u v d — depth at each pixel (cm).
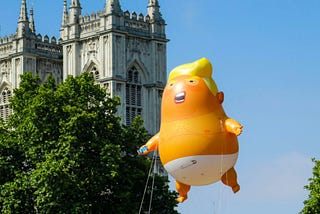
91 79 10994
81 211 9894
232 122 6338
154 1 17000
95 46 16588
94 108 10762
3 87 17475
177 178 6462
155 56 16850
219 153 6309
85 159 10244
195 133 6288
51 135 10438
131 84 16538
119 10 16450
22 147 10556
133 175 10650
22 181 10119
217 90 6450
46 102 10512
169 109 6400
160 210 11119
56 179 9875
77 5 16912
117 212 10400
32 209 10269
